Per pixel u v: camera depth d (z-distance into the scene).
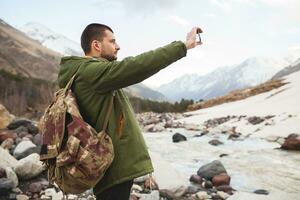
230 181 9.20
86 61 2.74
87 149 2.54
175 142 18.44
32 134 12.05
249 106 47.22
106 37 2.90
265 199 6.57
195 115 51.97
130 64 2.54
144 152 2.82
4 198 5.98
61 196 6.08
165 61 2.58
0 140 10.30
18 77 81.56
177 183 7.14
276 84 68.50
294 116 25.52
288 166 11.33
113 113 2.78
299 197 6.83
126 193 2.79
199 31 2.71
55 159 2.70
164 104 95.25
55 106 2.71
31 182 6.83
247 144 17.17
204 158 13.03
